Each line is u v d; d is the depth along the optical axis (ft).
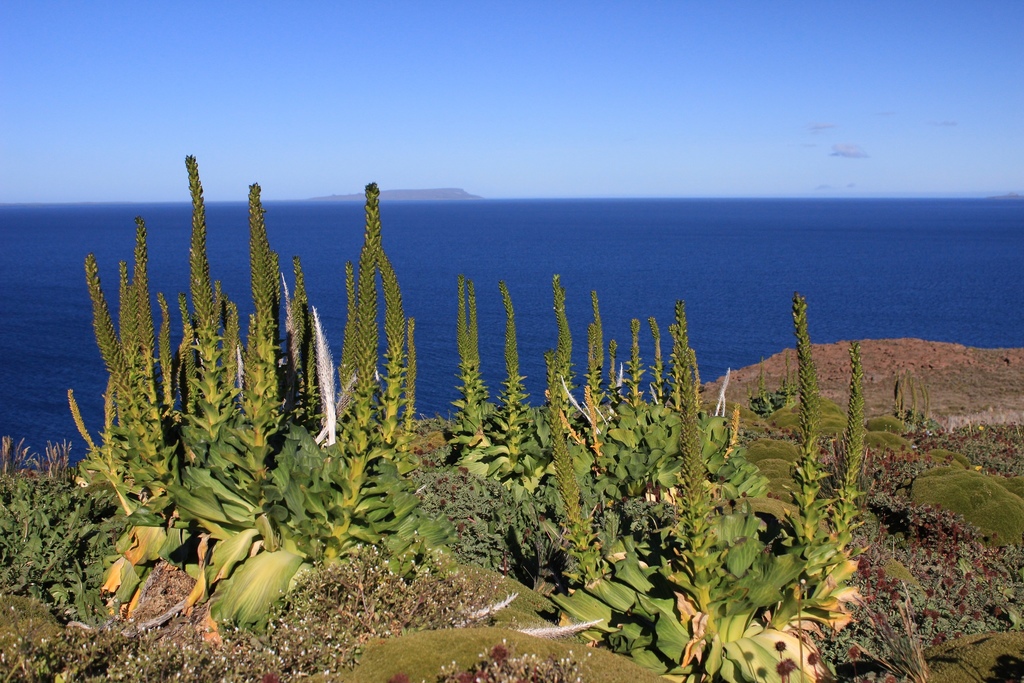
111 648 16.62
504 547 25.98
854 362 18.62
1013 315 274.77
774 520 23.52
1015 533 32.19
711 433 31.19
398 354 22.88
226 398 22.27
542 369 163.63
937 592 23.76
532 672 14.98
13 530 21.95
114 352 21.29
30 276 368.27
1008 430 64.59
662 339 195.42
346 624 17.12
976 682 17.03
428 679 15.24
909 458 43.14
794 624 18.08
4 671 15.01
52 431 124.77
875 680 17.71
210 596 19.06
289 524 19.19
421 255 538.06
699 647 17.12
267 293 20.25
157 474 21.49
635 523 25.34
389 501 20.01
